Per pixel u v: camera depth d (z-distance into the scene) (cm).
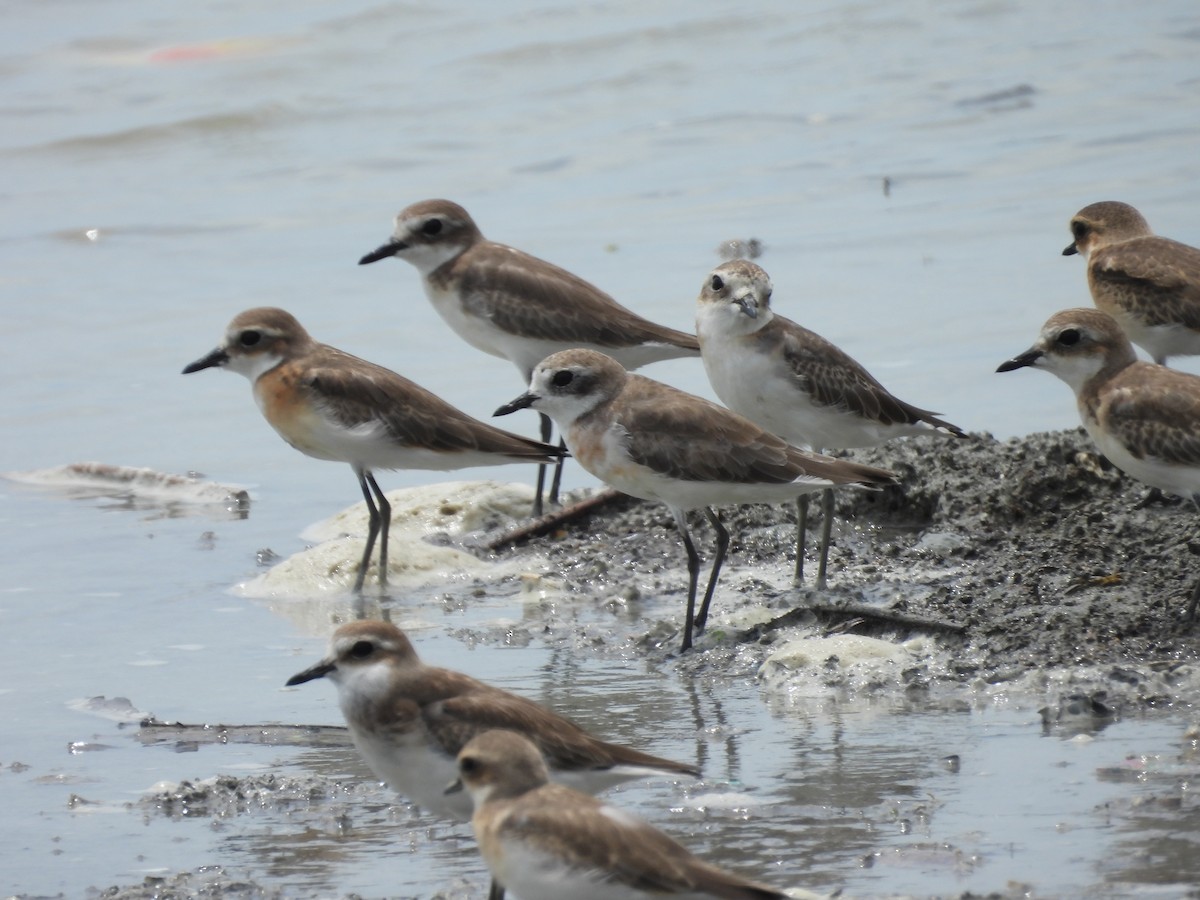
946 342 1948
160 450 1881
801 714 1139
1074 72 3161
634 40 3497
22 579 1516
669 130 3012
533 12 3662
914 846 917
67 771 1091
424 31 3575
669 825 966
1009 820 947
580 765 905
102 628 1387
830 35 3503
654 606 1412
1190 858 885
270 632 1377
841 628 1282
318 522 1689
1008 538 1461
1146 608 1269
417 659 955
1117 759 1025
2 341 2175
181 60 3462
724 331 1424
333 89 3309
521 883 786
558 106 3194
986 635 1241
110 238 2603
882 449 1630
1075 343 1317
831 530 1522
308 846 971
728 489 1279
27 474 1814
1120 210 1723
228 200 2783
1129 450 1284
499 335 1772
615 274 2244
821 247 2312
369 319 2211
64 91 3325
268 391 1523
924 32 3512
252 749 1129
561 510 1630
